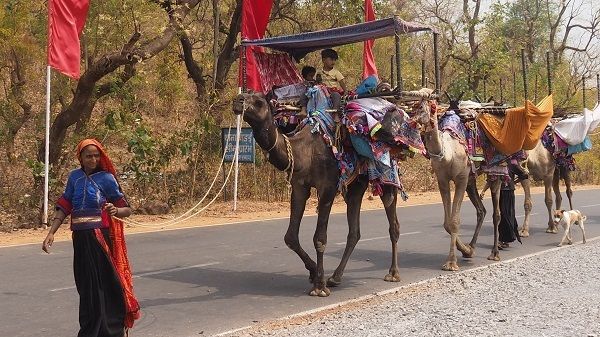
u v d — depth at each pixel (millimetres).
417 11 35250
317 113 9469
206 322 7973
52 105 19141
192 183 20625
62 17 15117
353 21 24438
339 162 9344
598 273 10484
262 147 8906
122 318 6523
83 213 6457
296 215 9477
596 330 7141
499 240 13773
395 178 9945
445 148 10961
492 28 33188
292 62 12023
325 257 12594
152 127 21766
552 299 8656
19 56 19641
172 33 18797
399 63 9641
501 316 7734
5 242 13828
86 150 6547
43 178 16766
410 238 15125
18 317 8117
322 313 8359
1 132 18266
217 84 23688
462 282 9922
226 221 17750
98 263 6426
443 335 6922
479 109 12289
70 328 7672
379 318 7750
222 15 24906
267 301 9070
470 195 12797
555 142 15961
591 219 19250
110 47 19375
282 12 25188
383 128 9344
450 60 35469
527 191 15648
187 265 11523
